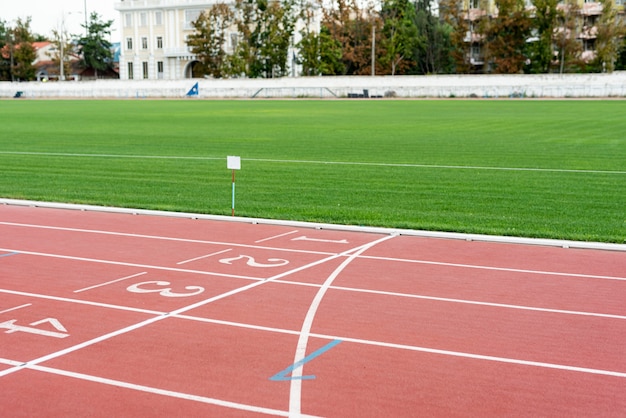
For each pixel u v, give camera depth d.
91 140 28.50
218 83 78.81
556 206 14.41
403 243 11.57
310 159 22.11
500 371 6.39
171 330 7.42
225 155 23.31
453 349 6.91
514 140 27.06
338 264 10.20
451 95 70.50
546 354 6.80
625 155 22.14
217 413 5.54
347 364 6.53
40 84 85.31
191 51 92.94
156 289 8.95
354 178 18.34
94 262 10.38
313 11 94.12
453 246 11.34
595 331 7.45
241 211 14.27
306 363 6.55
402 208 14.39
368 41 89.69
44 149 25.36
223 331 7.39
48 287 9.05
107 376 6.25
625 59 79.88
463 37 86.06
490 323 7.68
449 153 23.27
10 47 103.19
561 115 40.75
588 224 12.69
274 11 88.56
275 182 17.84
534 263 10.26
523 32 82.00
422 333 7.36
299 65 95.12
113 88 82.75
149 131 32.62
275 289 8.93
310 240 11.82
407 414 5.52
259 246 11.38
